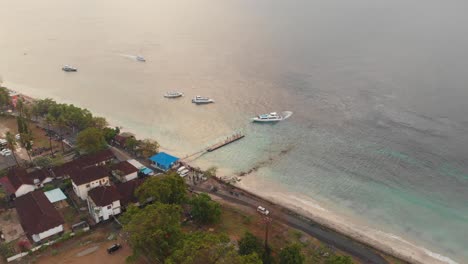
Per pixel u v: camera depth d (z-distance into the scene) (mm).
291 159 158875
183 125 189625
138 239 92062
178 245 91688
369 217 125000
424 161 154375
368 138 172750
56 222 108938
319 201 132750
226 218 120312
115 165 138500
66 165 137750
